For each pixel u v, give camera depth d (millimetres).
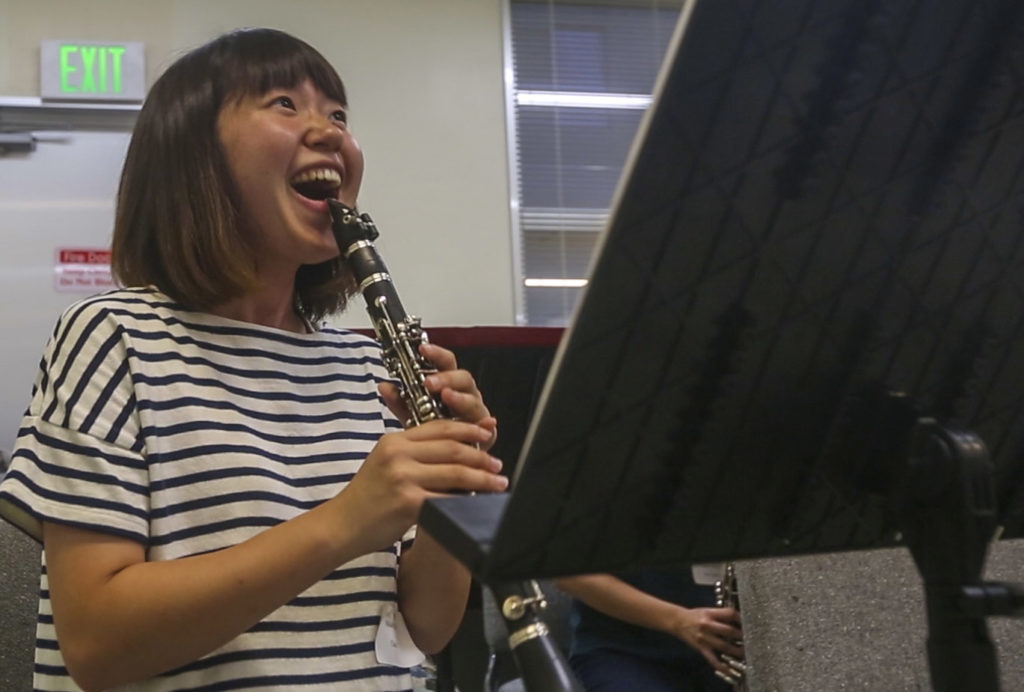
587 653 1455
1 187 2932
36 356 2893
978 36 435
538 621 750
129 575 791
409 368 887
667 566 494
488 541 425
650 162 395
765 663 968
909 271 478
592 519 448
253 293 993
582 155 3486
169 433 872
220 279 954
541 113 3471
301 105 1004
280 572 761
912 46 425
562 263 3408
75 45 3018
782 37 395
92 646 786
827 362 485
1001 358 521
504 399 1411
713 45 385
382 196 3268
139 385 869
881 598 977
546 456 422
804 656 963
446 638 1024
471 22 3420
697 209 412
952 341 509
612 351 422
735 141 406
